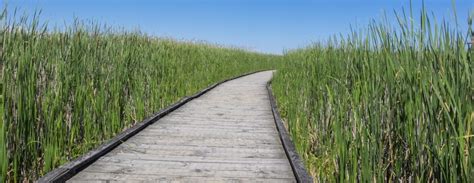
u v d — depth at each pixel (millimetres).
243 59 18344
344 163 2318
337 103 3008
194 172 3086
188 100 7770
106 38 5066
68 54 3607
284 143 3922
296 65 7066
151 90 5977
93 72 4176
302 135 4078
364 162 2062
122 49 5215
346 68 3156
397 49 1954
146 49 6426
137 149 3766
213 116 5977
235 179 2941
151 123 5219
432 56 1641
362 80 2498
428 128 1631
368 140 2096
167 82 6961
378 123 2012
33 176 2795
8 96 2656
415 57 1769
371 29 2354
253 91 10125
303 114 4398
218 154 3664
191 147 3916
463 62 1435
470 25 1427
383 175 2012
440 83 1483
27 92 2820
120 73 4848
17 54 2814
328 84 3699
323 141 3566
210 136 4477
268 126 5195
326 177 2973
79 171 3021
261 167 3264
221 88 10773
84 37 4250
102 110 4141
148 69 6102
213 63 12289
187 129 4863
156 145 3953
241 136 4508
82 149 3609
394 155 1991
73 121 3529
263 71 22531
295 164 3166
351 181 2217
